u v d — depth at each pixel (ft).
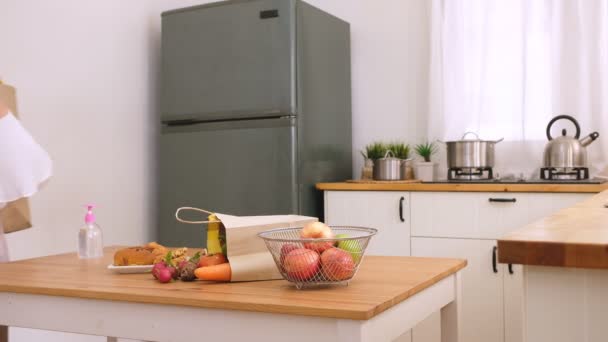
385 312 3.97
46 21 10.04
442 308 5.32
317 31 11.43
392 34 12.51
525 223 9.47
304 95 10.95
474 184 9.75
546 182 9.65
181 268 4.76
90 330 4.49
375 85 12.66
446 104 11.67
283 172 10.73
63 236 10.34
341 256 4.25
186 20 11.58
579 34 10.65
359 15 12.80
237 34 11.09
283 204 10.73
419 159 12.20
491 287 9.70
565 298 2.99
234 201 11.16
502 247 3.04
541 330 3.03
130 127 11.78
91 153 10.89
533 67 10.98
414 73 12.32
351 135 12.72
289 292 4.21
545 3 10.89
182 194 11.66
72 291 4.48
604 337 2.93
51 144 10.12
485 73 11.35
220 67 11.24
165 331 4.21
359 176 12.76
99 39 11.10
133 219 11.80
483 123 11.38
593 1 10.57
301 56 10.87
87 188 10.80
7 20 9.39
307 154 11.01
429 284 4.59
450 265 5.17
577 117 10.69
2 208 6.74
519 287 9.50
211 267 4.56
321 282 4.29
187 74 11.56
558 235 3.22
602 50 10.52
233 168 11.16
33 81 9.82
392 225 10.44
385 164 11.23
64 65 10.37
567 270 2.98
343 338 3.67
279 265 4.38
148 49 12.26
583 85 10.66
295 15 10.73
